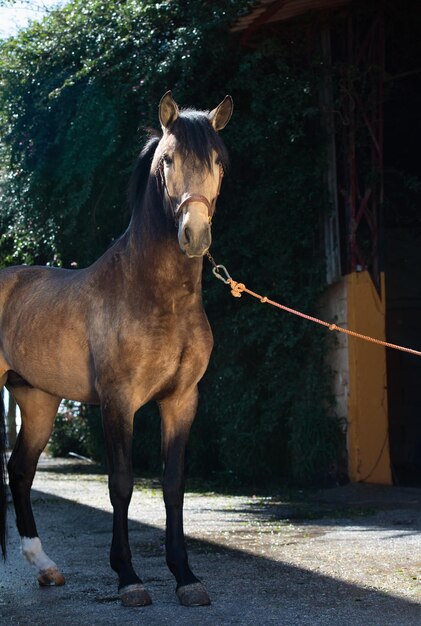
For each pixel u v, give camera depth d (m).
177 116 4.05
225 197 10.72
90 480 11.48
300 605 4.10
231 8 9.89
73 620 3.88
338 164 10.38
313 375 10.19
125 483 4.16
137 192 4.43
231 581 4.69
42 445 5.14
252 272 10.58
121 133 11.00
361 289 9.77
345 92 10.13
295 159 10.34
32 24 12.13
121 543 4.18
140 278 4.20
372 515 7.48
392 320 13.48
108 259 4.47
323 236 10.34
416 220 12.80
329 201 10.16
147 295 4.17
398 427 13.33
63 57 11.68
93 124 11.02
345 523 7.00
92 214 11.63
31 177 11.71
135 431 12.44
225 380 10.78
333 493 9.16
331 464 9.91
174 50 10.29
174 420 4.43
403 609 4.00
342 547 5.71
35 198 11.95
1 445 4.96
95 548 5.95
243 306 10.59
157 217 4.13
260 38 10.45
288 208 10.40
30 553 4.80
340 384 9.98
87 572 5.05
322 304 10.48
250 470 10.35
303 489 9.70
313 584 4.57
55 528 7.00
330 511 7.86
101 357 4.28
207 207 3.88
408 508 7.92
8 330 5.02
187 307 4.23
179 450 4.39
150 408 12.00
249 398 10.47
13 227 12.48
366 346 9.74
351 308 9.75
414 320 13.44
